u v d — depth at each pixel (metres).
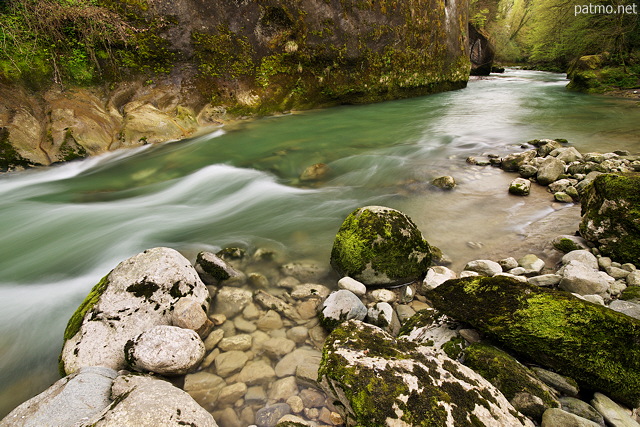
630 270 3.47
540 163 6.42
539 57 26.77
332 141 8.92
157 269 3.11
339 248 3.70
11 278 3.90
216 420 2.22
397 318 3.14
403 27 13.24
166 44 8.88
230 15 9.60
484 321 2.50
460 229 4.70
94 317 2.79
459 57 16.75
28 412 2.01
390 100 14.07
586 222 3.96
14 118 6.45
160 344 2.51
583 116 10.70
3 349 2.94
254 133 9.23
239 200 5.99
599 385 2.16
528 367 2.32
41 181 6.32
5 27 6.88
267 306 3.26
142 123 7.84
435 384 1.98
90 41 7.86
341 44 11.70
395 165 7.27
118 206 5.72
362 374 2.02
